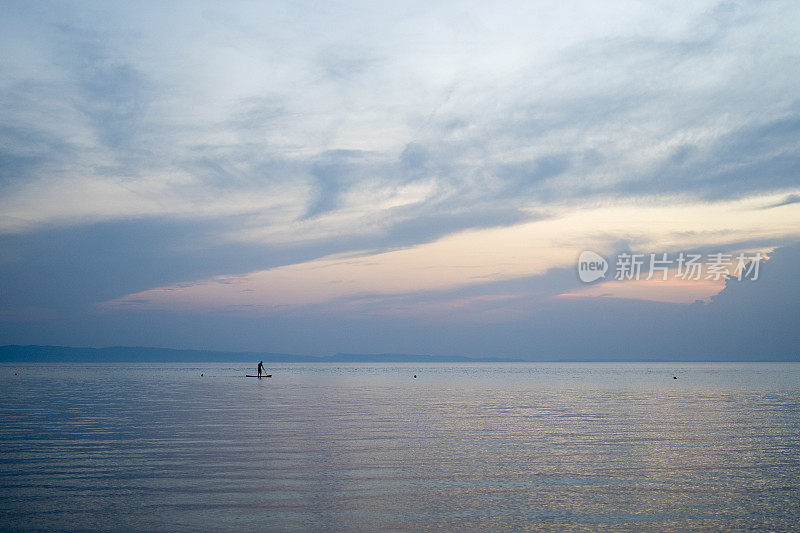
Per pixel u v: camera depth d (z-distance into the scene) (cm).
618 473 1947
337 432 2858
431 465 2062
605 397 5453
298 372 15925
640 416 3650
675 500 1622
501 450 2362
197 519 1435
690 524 1416
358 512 1495
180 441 2573
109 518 1444
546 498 1638
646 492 1705
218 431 2891
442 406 4384
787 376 12044
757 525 1409
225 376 11981
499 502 1595
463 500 1614
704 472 1962
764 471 1981
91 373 14150
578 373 15362
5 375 12350
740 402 4794
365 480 1834
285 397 5384
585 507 1552
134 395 5662
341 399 5134
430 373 15312
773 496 1666
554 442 2567
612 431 2925
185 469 1984
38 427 3045
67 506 1545
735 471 1978
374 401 4894
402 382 9206
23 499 1611
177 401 4847
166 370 17638
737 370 18338
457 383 8844
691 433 2842
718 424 3209
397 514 1480
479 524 1408
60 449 2372
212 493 1672
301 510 1509
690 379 10438
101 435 2753
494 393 6131
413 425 3148
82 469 1986
